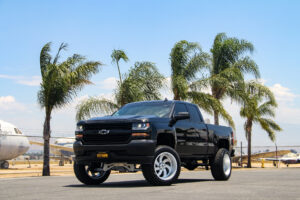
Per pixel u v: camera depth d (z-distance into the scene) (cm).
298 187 839
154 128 869
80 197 653
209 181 1058
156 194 687
